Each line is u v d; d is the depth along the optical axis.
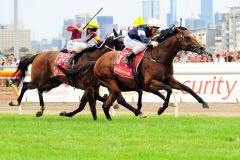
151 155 10.75
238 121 15.39
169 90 15.48
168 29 15.71
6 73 23.72
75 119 16.67
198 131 13.39
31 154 10.93
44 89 18.00
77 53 16.94
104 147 11.62
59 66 16.78
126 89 16.42
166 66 15.72
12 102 18.70
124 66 15.95
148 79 15.68
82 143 12.09
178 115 17.67
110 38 16.81
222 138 12.50
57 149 11.44
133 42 15.86
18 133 13.45
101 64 16.27
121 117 17.17
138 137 12.73
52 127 14.46
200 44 15.48
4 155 10.80
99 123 15.30
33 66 18.17
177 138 12.55
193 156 10.60
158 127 14.17
